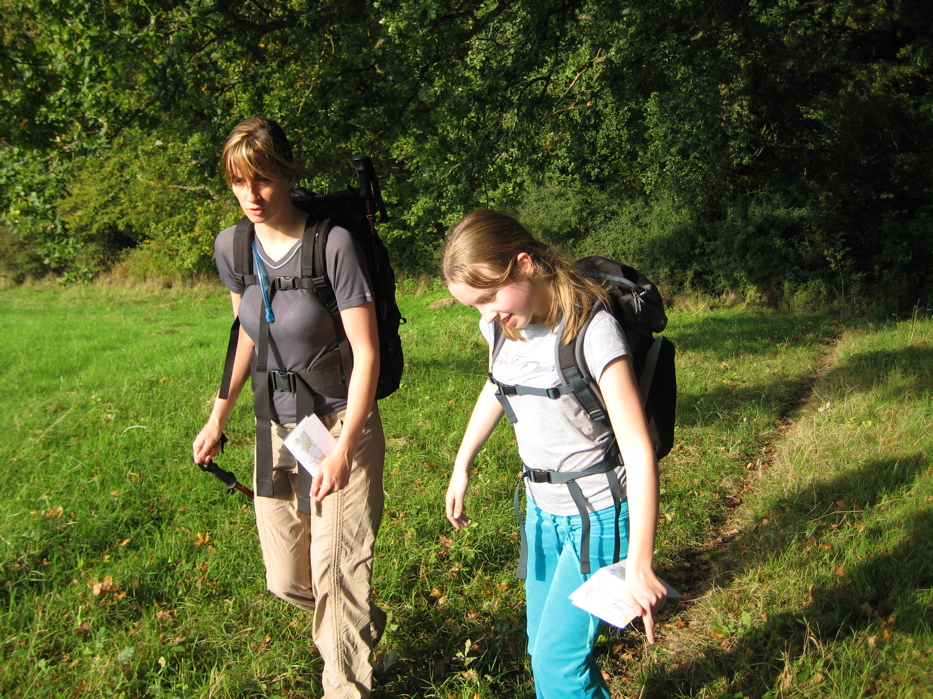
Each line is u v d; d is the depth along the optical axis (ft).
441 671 10.02
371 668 8.42
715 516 15.60
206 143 27.73
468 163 28.43
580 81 32.76
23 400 25.85
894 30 56.59
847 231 56.95
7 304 70.28
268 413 8.58
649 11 31.14
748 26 39.14
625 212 62.28
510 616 11.37
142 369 30.68
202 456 9.14
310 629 10.89
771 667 9.70
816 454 18.22
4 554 12.69
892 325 44.80
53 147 24.32
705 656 10.24
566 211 62.64
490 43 31.73
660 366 7.12
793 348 36.17
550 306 6.88
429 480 16.69
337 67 28.71
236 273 8.38
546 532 7.57
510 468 17.56
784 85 53.72
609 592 6.15
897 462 16.33
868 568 11.84
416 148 29.84
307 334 8.18
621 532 7.09
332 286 8.06
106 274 84.74
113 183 73.20
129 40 24.30
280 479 8.82
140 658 10.05
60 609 11.23
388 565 12.50
